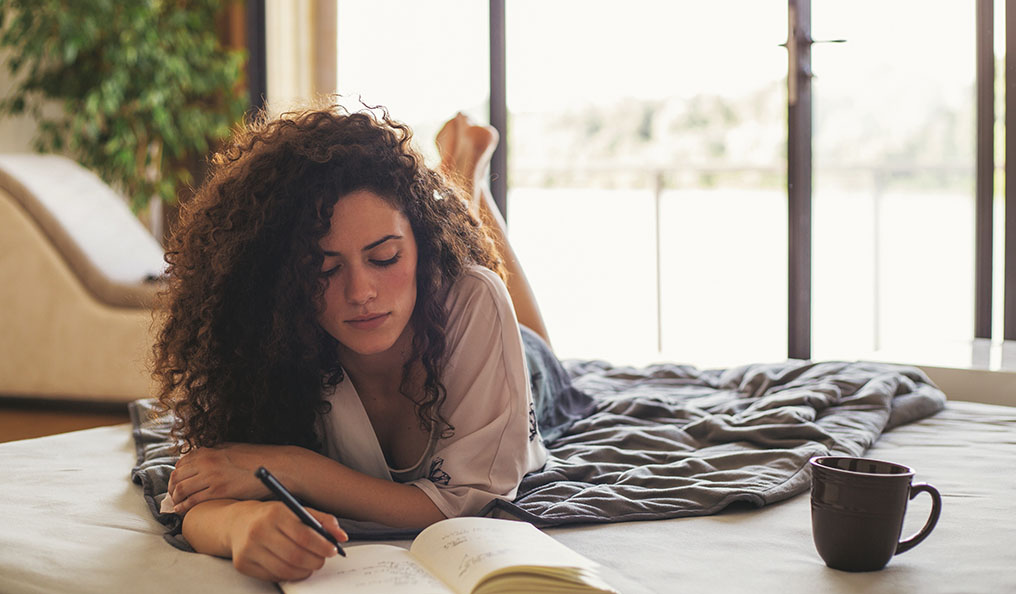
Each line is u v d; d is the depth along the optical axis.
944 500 1.24
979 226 3.13
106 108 4.43
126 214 3.45
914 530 1.11
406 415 1.28
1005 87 3.08
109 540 1.10
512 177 5.36
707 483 1.31
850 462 1.02
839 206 4.82
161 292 1.28
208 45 4.63
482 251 1.34
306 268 1.07
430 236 1.18
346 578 0.91
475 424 1.22
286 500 0.91
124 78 4.49
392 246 1.09
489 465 1.20
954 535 1.08
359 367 1.25
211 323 1.15
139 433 1.65
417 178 1.17
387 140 1.16
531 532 0.99
